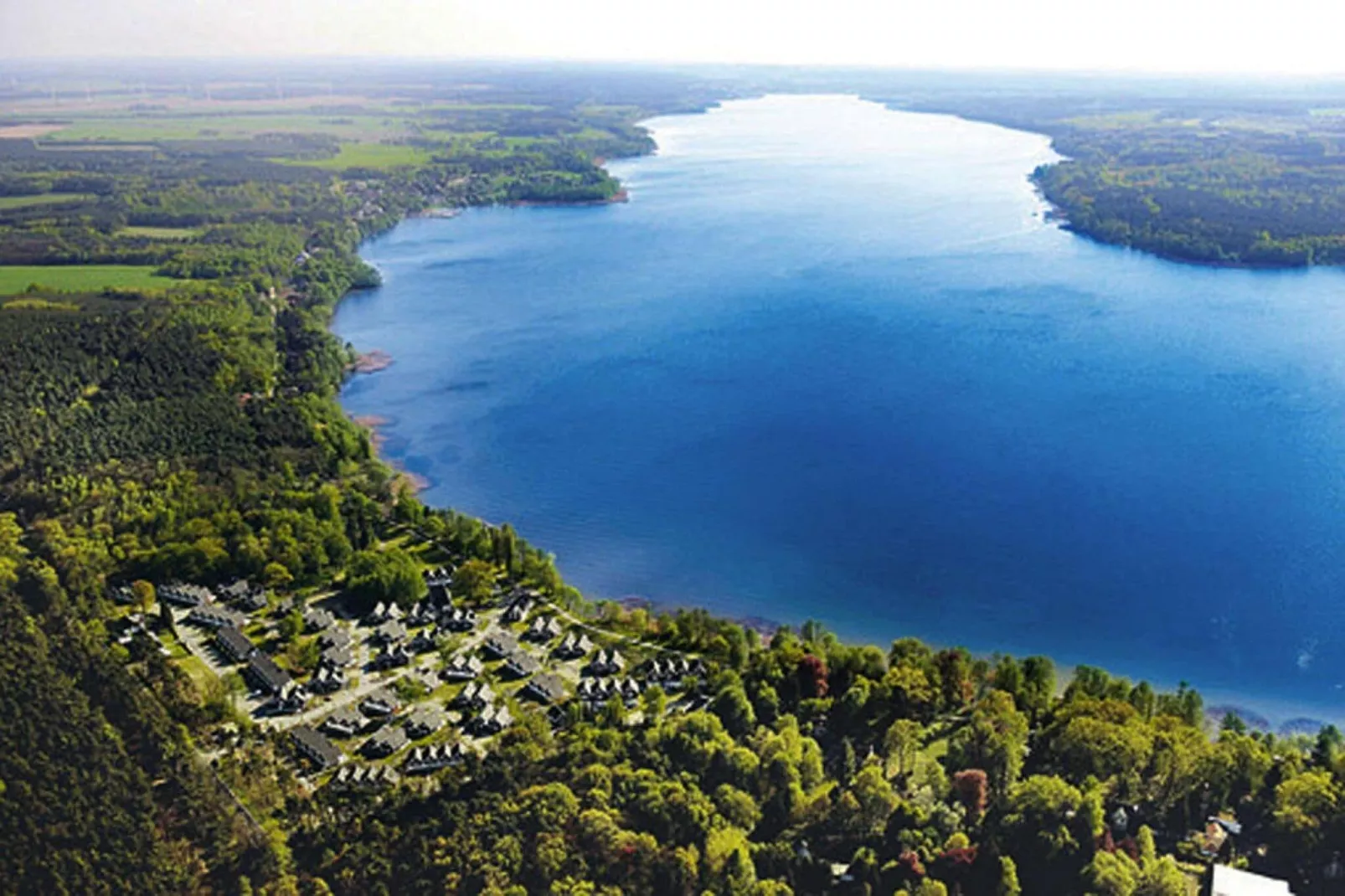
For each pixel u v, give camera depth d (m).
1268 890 135.12
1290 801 147.88
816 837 150.38
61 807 147.50
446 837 145.62
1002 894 135.75
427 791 161.50
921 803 154.50
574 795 152.38
